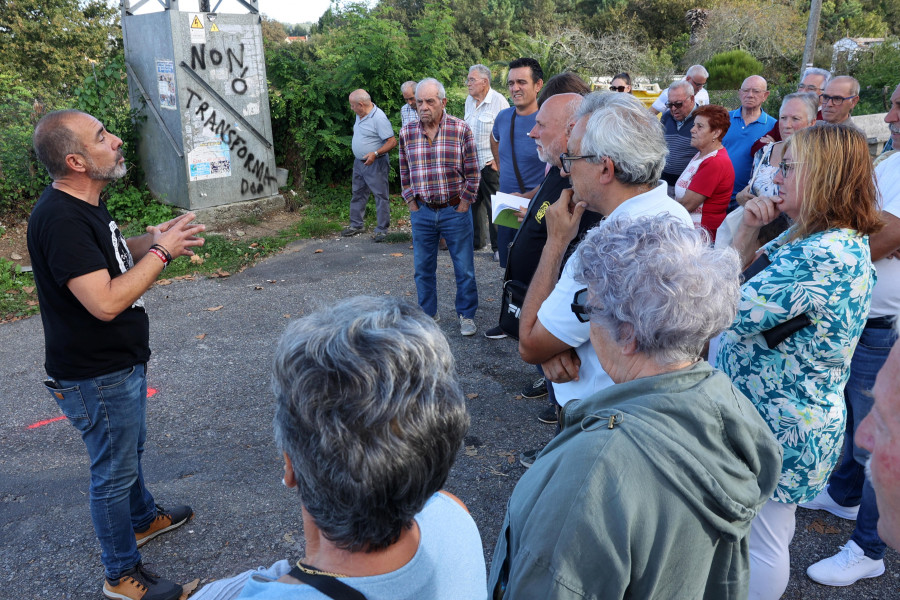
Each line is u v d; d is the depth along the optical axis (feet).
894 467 3.01
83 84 27.68
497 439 12.25
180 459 11.75
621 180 6.24
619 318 4.24
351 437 3.02
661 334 4.08
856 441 3.26
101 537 8.22
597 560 3.63
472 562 3.70
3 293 20.25
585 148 6.34
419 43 32.58
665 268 4.09
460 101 33.86
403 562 3.34
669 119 19.25
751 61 61.52
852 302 5.98
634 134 6.10
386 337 3.17
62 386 7.70
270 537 9.66
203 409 13.57
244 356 16.12
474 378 14.80
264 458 11.75
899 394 2.99
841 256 5.88
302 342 3.22
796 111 15.16
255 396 14.11
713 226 14.51
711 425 3.88
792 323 6.08
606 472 3.71
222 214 27.50
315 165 31.99
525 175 15.87
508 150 16.07
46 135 7.11
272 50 31.09
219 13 26.09
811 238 6.15
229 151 27.58
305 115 30.32
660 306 4.03
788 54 78.95
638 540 3.64
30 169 26.23
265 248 25.09
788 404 6.24
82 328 7.48
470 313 17.06
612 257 4.31
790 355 6.19
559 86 10.98
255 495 10.66
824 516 9.78
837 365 6.20
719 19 86.89
